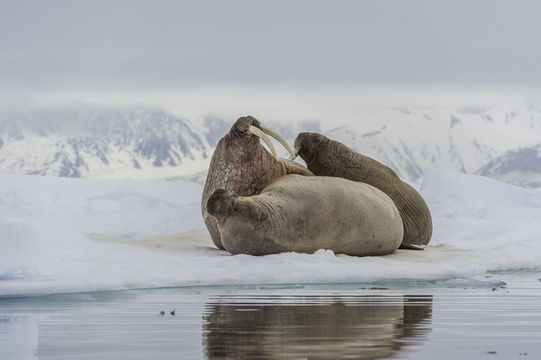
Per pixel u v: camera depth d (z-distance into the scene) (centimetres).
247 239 3256
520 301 2419
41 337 1811
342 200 3431
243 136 3512
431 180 7375
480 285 2861
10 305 2291
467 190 7125
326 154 4056
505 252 3916
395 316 2078
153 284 2677
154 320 2019
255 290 2662
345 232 3419
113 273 2752
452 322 2005
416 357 1595
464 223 5066
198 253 3541
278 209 3278
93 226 5456
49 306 2264
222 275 2802
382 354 1611
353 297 2481
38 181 7769
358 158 4081
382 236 3544
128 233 5362
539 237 4494
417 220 4153
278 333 1825
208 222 3684
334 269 2958
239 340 1753
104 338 1797
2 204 6769
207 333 1838
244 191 3562
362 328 1894
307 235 3328
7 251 2744
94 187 8088
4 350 1680
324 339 1756
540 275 3331
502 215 5962
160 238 4253
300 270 2930
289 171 3725
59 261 2919
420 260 3478
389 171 4134
